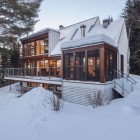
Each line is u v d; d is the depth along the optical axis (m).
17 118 8.08
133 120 5.20
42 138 5.50
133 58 29.81
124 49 18.25
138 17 29.86
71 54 14.12
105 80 12.16
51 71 20.03
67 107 9.85
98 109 8.30
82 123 6.00
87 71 12.70
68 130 5.62
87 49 12.70
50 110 8.66
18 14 22.17
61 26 25.97
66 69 14.58
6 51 23.00
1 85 29.84
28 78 19.91
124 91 12.77
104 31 17.88
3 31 22.42
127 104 7.98
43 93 10.92
